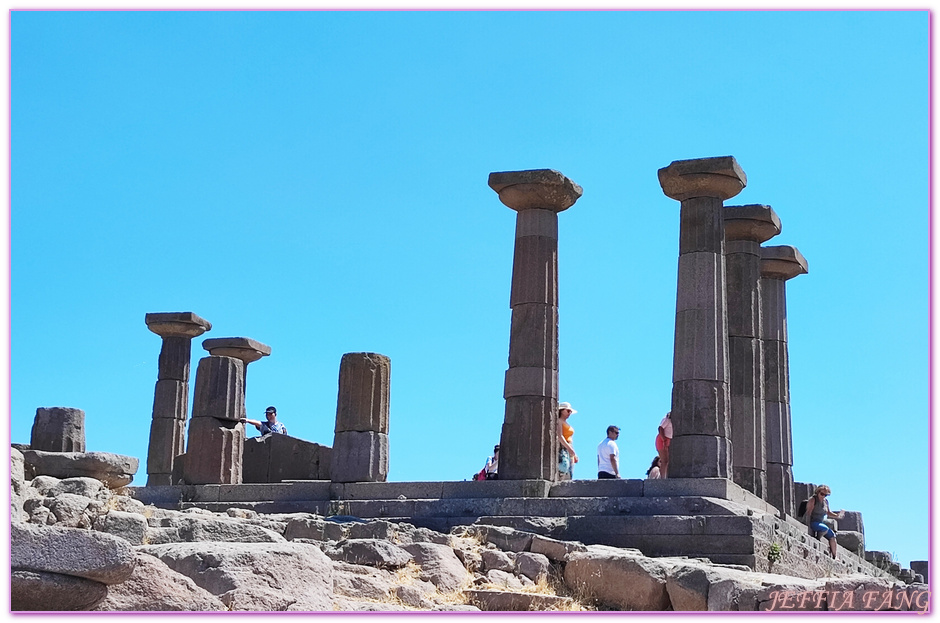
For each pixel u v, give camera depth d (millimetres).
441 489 25516
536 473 25453
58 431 24547
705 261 25656
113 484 22062
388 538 20031
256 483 28656
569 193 26859
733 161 25672
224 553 14242
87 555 11438
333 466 26938
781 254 31297
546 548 20078
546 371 26109
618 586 18000
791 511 30219
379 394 27250
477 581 18203
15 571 11156
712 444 24844
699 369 25250
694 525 22219
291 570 14469
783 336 31484
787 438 30719
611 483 24500
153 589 12828
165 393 34312
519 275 26562
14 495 16484
